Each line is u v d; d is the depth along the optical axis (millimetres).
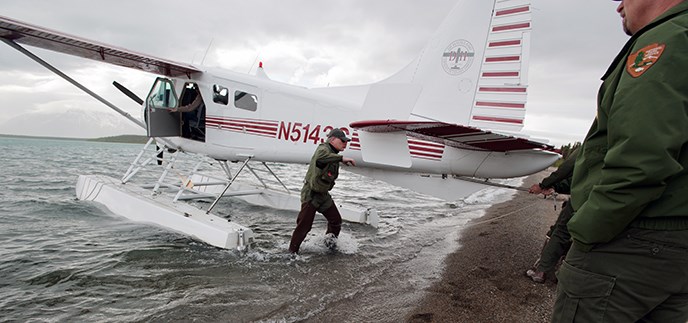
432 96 4516
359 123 3531
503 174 4090
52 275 3014
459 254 4113
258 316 2473
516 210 7426
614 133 1004
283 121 4797
